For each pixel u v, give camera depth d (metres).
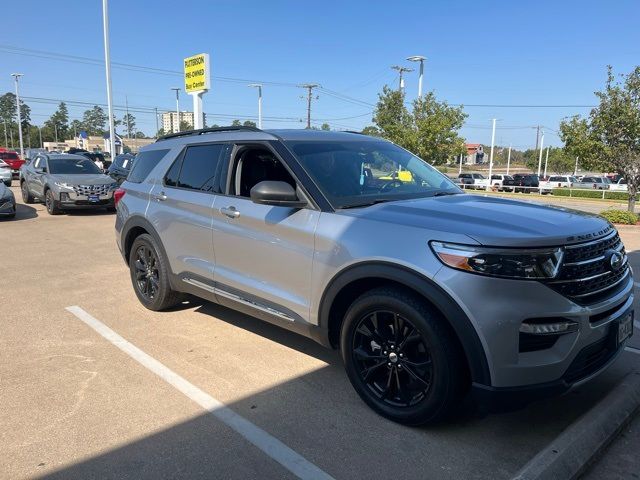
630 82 15.11
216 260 4.38
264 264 3.90
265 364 4.15
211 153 4.61
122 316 5.32
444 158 29.48
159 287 5.21
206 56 16.78
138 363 4.17
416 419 3.13
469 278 2.77
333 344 3.63
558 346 2.81
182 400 3.57
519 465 2.86
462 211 3.28
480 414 3.37
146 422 3.29
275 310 3.87
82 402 3.54
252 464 2.87
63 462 2.88
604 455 2.99
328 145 4.16
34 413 3.39
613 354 3.15
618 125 15.37
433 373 2.99
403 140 28.58
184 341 4.63
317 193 3.61
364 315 3.30
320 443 3.06
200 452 2.97
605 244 3.10
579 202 33.34
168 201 4.89
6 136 121.25
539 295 2.74
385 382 3.36
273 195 3.50
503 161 145.75
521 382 2.79
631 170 15.62
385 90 30.94
